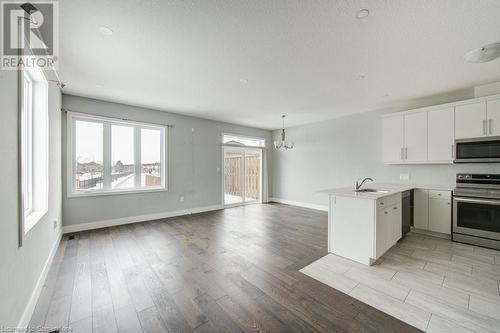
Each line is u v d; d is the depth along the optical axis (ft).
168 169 16.48
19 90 4.99
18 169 4.91
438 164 13.03
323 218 16.20
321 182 19.47
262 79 10.25
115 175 14.34
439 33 6.66
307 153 20.63
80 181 13.02
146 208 15.44
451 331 5.08
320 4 5.48
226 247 10.36
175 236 11.98
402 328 5.17
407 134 13.19
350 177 17.34
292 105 14.62
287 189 22.61
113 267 8.31
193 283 7.20
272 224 14.51
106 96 12.78
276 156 23.79
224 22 6.21
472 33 6.65
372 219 8.29
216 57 8.21
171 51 7.79
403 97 12.85
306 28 6.47
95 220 13.39
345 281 7.33
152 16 5.95
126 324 5.32
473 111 10.94
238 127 21.16
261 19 6.07
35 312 5.75
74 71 9.37
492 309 5.84
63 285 7.06
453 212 11.09
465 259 9.00
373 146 15.96
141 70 9.31
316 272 7.94
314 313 5.73
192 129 17.85
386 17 5.95
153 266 8.40
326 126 19.03
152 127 15.94
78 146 12.98
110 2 5.40
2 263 4.07
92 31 6.59
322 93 12.19
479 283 7.16
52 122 9.20
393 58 8.25
